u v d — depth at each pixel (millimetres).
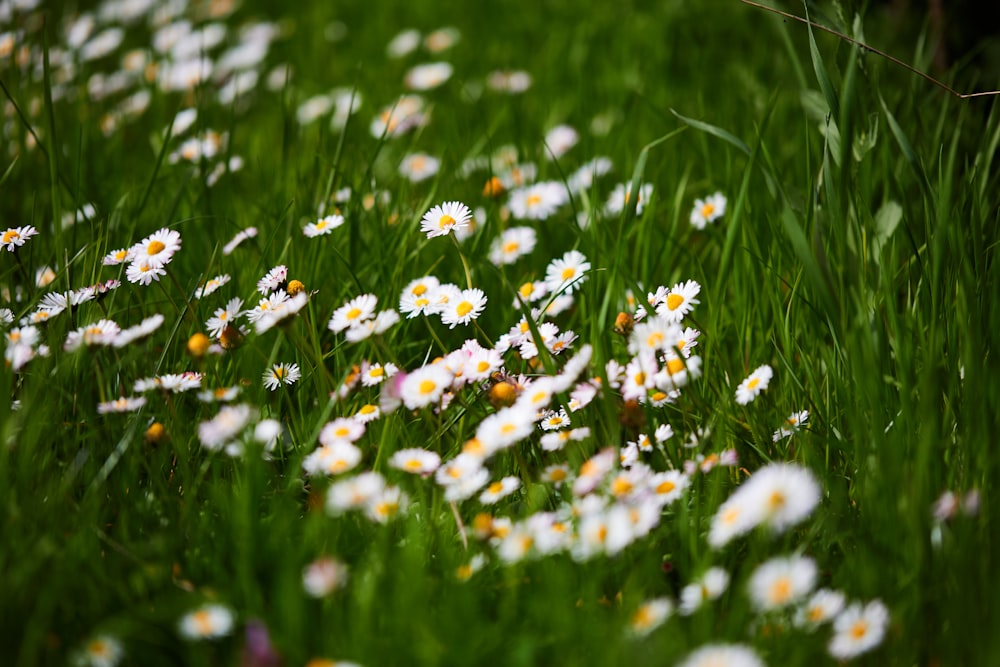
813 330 1055
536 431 1048
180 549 983
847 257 1017
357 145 1319
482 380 1043
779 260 1099
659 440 1018
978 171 1066
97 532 970
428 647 919
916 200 1135
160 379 1031
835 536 969
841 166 1003
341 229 1170
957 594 937
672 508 1005
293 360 1104
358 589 954
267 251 1127
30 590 949
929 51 1271
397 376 1019
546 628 946
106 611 957
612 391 1030
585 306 1122
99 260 1118
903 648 930
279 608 944
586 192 1256
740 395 1020
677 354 1021
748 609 946
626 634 925
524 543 953
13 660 933
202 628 925
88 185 1262
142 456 1022
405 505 994
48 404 1028
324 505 985
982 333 1007
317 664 904
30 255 1126
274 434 1006
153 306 1133
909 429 985
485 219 1183
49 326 1055
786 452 1033
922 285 1032
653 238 1183
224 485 1013
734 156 1213
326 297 1144
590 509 971
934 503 962
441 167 1240
